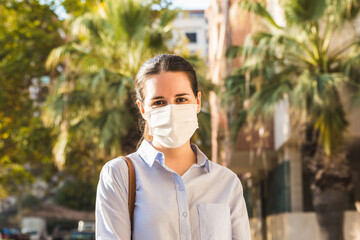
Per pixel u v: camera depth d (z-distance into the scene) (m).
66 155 16.56
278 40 11.33
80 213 55.91
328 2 10.95
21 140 20.84
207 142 13.30
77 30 15.06
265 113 11.41
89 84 14.20
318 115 11.43
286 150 15.91
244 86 12.21
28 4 21.23
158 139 2.50
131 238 2.44
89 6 21.30
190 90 2.53
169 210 2.42
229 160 16.17
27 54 20.72
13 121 21.22
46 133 20.84
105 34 15.05
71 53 15.30
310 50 12.21
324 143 11.45
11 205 63.91
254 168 21.02
